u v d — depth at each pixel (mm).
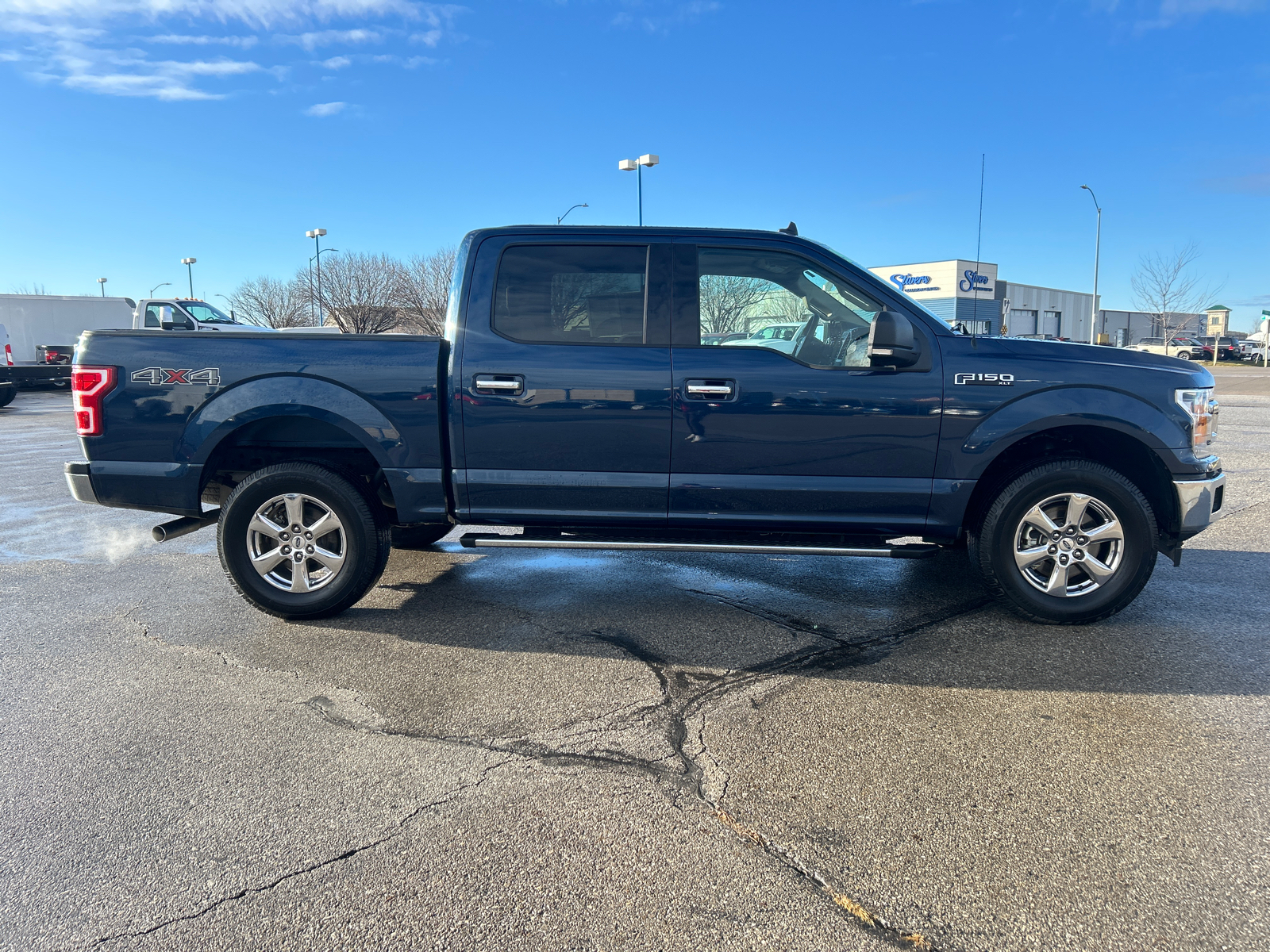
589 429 4023
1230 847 2336
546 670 3656
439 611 4484
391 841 2391
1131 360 4031
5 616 4438
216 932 2027
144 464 4137
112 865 2293
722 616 4379
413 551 5875
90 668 3693
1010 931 2010
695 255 4090
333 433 4340
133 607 4590
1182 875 2217
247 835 2426
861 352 4059
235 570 4207
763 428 3977
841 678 3545
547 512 4148
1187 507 4008
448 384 4074
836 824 2459
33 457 11109
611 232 4121
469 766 2818
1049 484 3979
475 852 2334
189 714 3230
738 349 4023
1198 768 2777
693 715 3195
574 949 1963
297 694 3408
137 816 2525
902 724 3111
